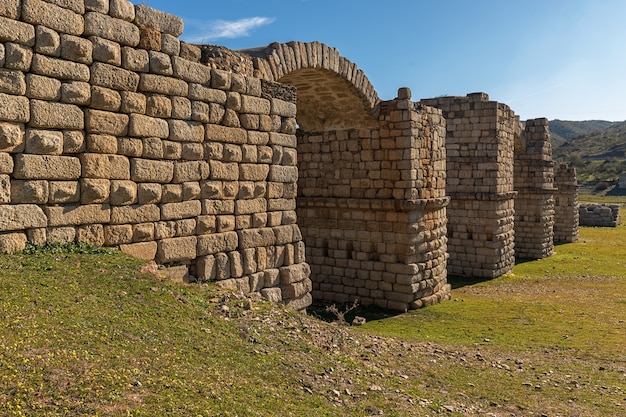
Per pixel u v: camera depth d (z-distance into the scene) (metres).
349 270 22.31
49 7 9.14
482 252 29.19
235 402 6.56
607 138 171.75
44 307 7.45
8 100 8.61
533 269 33.00
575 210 48.34
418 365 11.96
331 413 7.44
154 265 10.60
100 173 9.98
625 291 25.31
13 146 8.72
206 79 12.11
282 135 14.34
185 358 7.43
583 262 35.84
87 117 9.77
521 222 38.34
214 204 12.41
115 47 10.18
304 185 23.48
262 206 13.77
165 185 11.24
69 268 8.96
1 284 7.70
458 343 15.71
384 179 21.28
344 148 22.28
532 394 11.23
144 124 10.72
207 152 12.15
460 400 10.26
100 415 5.30
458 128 29.27
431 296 22.11
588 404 10.84
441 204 22.64
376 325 18.36
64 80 9.43
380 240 21.53
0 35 8.48
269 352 8.96
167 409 5.80
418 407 8.99
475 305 21.89
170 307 9.11
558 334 17.05
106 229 10.19
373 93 20.61
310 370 8.88
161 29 11.18
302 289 14.84
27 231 9.05
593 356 14.61
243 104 13.07
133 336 7.53
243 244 13.16
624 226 63.78
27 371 5.67
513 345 15.69
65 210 9.51
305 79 18.72
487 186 28.73
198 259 12.08
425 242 21.89
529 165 37.88
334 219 22.67
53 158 9.28
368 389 9.10
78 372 5.96
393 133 20.97
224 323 9.52
